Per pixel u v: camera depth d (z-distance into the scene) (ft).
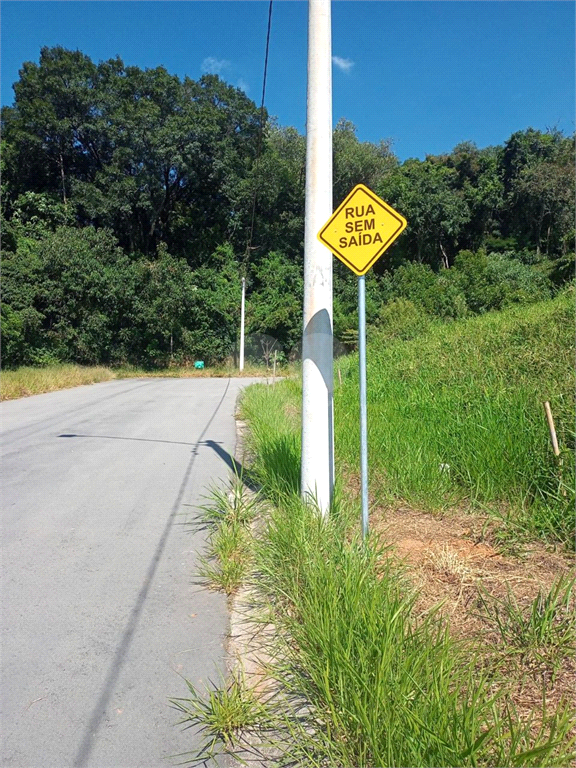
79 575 14.76
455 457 20.79
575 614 11.21
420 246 177.88
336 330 131.03
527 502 17.47
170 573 14.84
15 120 139.95
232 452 29.55
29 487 22.99
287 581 12.94
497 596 12.44
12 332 102.68
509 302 81.20
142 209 150.10
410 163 194.80
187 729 9.07
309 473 16.75
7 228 121.90
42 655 11.15
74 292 118.11
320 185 17.06
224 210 158.92
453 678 8.96
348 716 8.34
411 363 39.68
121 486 23.06
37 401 56.13
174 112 146.82
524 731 7.75
